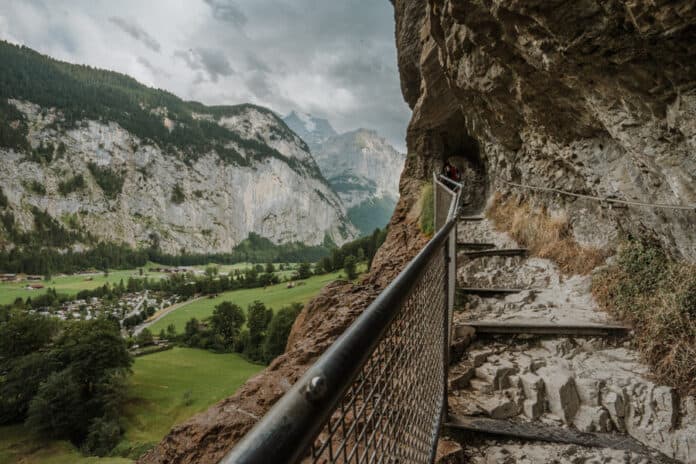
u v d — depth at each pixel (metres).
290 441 0.43
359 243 108.50
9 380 42.06
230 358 60.84
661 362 2.87
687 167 2.90
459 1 3.71
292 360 3.50
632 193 3.98
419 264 1.43
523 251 6.17
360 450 1.72
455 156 15.12
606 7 2.53
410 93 16.06
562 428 2.61
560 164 5.72
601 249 4.88
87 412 37.91
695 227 3.22
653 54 2.56
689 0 2.07
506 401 2.79
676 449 2.32
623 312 3.66
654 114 2.92
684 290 3.12
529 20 3.17
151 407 39.53
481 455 2.37
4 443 35.72
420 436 1.61
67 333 47.19
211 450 2.57
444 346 2.43
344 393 0.66
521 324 3.61
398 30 15.28
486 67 5.21
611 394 2.71
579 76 3.30
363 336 0.77
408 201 13.42
